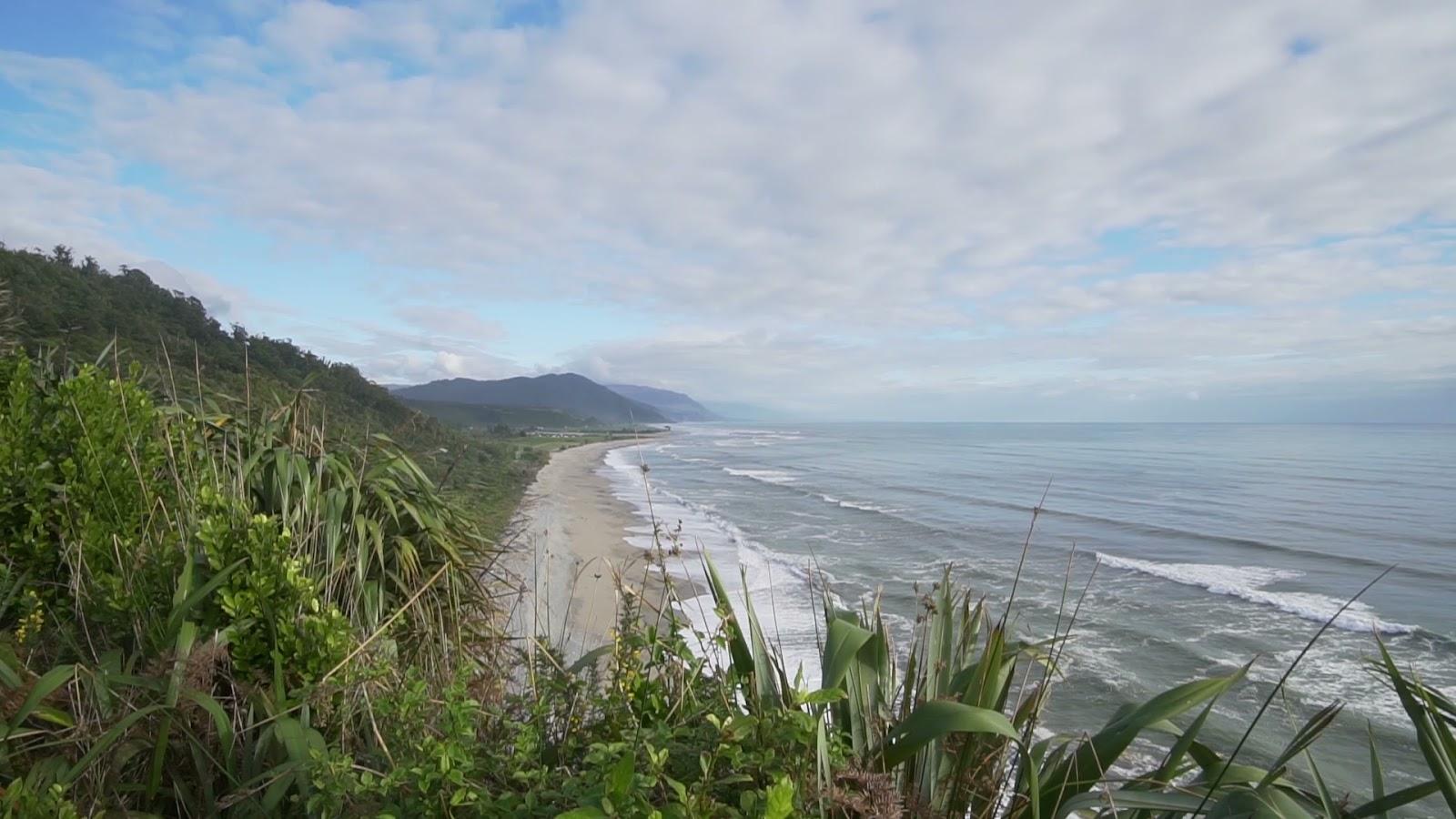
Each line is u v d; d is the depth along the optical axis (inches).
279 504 147.1
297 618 103.0
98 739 82.4
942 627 95.3
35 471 123.2
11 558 120.3
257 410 188.5
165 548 114.0
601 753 66.4
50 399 138.3
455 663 132.0
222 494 129.9
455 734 73.6
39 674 103.2
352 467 180.2
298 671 98.8
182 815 87.3
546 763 85.3
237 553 106.5
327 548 140.2
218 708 86.4
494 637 154.0
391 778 70.3
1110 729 80.8
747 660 89.1
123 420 136.1
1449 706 73.2
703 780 65.9
